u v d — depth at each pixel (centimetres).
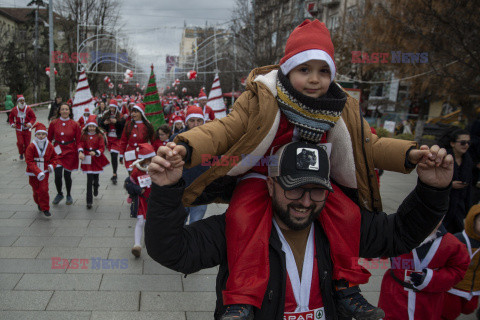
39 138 638
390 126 1706
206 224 174
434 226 173
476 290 323
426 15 823
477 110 1229
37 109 3297
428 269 280
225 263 170
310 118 151
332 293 175
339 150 171
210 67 3020
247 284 151
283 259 164
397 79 1280
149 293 416
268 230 163
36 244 530
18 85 3372
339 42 1620
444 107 2033
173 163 135
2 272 443
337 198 175
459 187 472
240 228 158
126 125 781
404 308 295
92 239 560
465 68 886
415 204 172
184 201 161
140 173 501
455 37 823
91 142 709
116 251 521
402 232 182
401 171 166
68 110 721
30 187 836
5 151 1298
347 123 166
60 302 387
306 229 177
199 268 167
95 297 401
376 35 990
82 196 792
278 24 1875
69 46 2709
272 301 162
